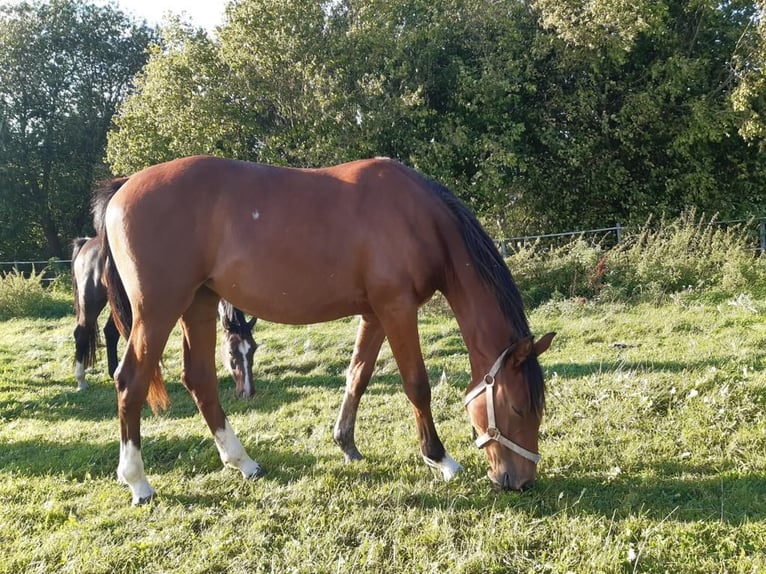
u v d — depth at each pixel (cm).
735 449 315
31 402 550
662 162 1268
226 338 541
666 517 255
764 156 1209
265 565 239
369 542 248
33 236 2434
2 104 2155
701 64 1173
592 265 895
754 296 730
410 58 1289
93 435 428
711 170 1227
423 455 321
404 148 1273
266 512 281
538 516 269
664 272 841
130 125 1448
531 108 1292
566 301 796
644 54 1252
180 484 323
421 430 319
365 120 1221
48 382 638
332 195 302
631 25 1089
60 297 1305
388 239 293
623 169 1212
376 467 331
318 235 297
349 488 305
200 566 237
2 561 244
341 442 348
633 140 1238
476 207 1300
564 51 1217
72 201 2283
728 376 404
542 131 1256
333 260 298
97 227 336
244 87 1312
